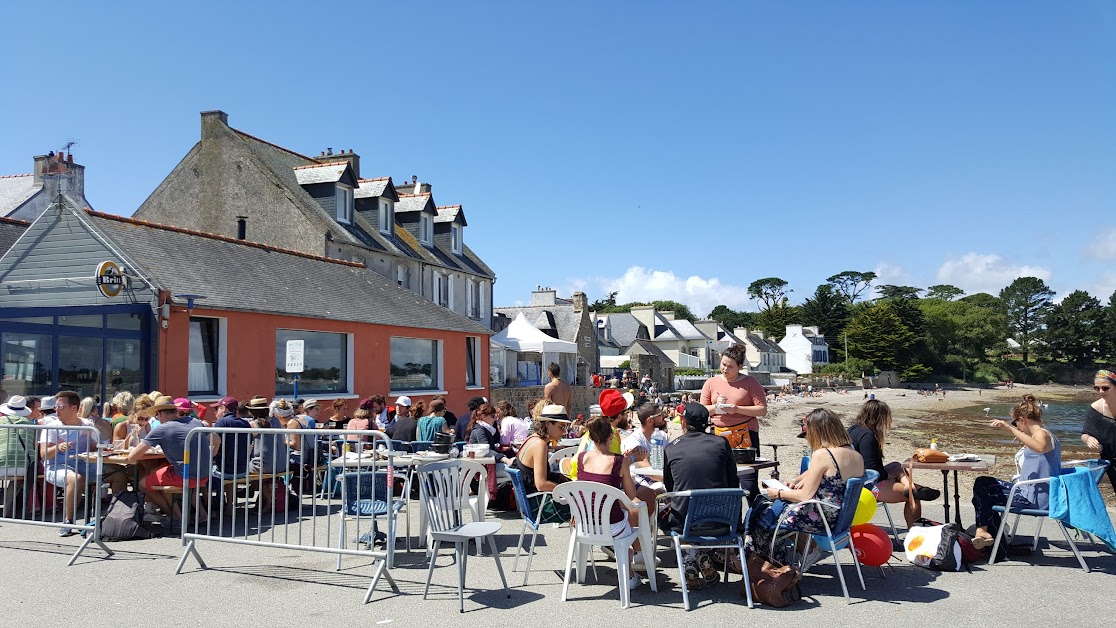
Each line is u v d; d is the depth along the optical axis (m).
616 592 5.91
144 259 13.38
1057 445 6.84
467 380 22.25
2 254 15.55
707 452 5.71
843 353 106.38
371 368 17.42
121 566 6.68
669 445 5.93
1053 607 5.40
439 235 35.72
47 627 5.07
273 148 29.88
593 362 46.84
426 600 5.70
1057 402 69.06
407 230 33.09
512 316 44.38
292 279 16.80
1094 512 6.25
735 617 5.24
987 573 6.39
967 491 12.36
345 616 5.31
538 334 27.31
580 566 6.23
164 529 8.22
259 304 14.47
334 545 7.53
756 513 6.21
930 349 100.75
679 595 5.83
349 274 19.56
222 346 13.69
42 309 11.82
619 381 42.78
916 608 5.41
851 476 5.85
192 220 27.77
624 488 5.97
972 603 5.52
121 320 12.58
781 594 5.46
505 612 5.40
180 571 6.48
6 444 7.94
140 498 7.98
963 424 36.97
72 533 7.93
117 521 7.68
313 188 27.91
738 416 8.02
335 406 12.55
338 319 16.25
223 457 7.22
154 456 8.07
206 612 5.39
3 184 28.27
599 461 5.97
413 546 7.66
